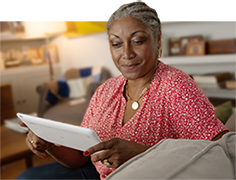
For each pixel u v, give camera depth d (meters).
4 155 1.66
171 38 2.73
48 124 0.80
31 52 4.26
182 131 0.86
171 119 0.88
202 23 2.56
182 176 0.40
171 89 0.88
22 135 2.04
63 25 3.69
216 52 2.44
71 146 0.87
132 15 0.90
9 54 4.19
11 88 3.80
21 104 3.95
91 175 1.09
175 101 0.86
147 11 0.90
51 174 1.07
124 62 0.92
